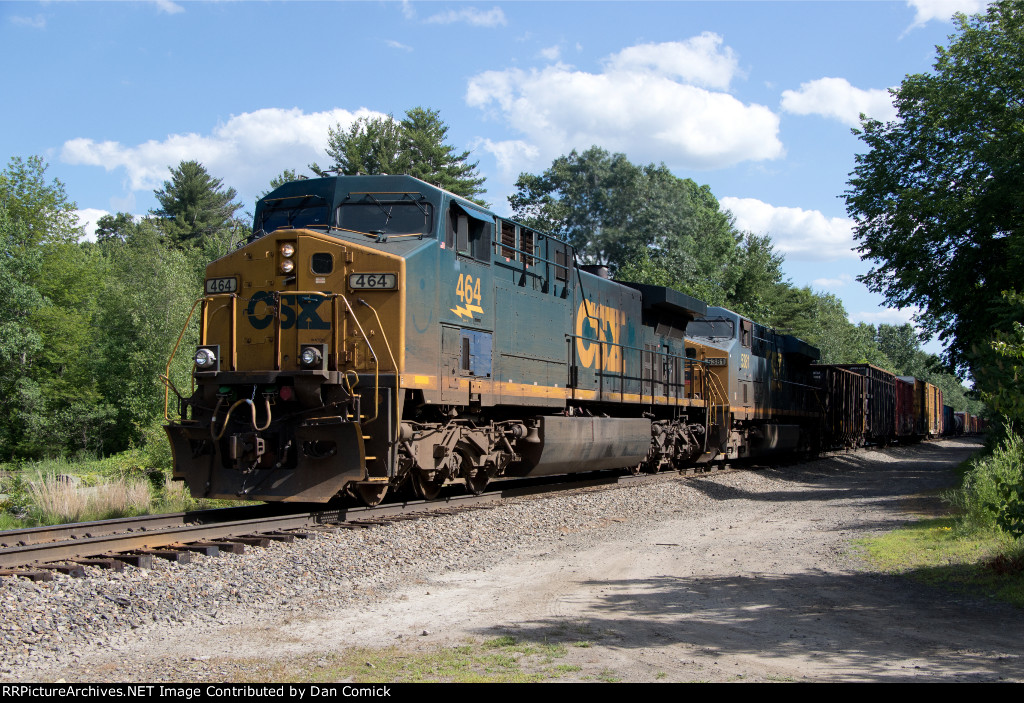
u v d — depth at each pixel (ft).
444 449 41.63
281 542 31.53
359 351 36.73
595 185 187.83
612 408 64.28
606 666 19.16
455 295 41.45
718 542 37.76
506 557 33.01
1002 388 31.45
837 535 40.16
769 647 21.16
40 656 18.95
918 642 21.76
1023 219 72.59
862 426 132.36
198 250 180.55
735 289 191.83
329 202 41.04
